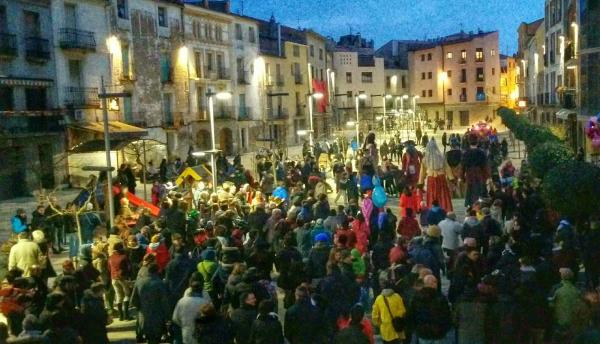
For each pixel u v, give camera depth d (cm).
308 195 1816
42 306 962
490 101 8488
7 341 701
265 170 2567
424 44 9581
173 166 3189
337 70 8225
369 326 780
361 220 1266
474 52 8444
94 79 3478
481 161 1925
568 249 1017
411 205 1602
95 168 1512
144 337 975
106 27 3588
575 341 704
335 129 5997
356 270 1031
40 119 3033
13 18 2927
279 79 6003
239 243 1172
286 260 1021
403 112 6750
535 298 823
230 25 5159
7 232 2069
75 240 1519
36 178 3009
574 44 3581
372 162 2431
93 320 815
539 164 1683
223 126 5022
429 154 1862
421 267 898
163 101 4244
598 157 1991
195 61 4672
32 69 3038
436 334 781
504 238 1155
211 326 757
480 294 792
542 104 5172
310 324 777
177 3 4384
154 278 918
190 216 1528
